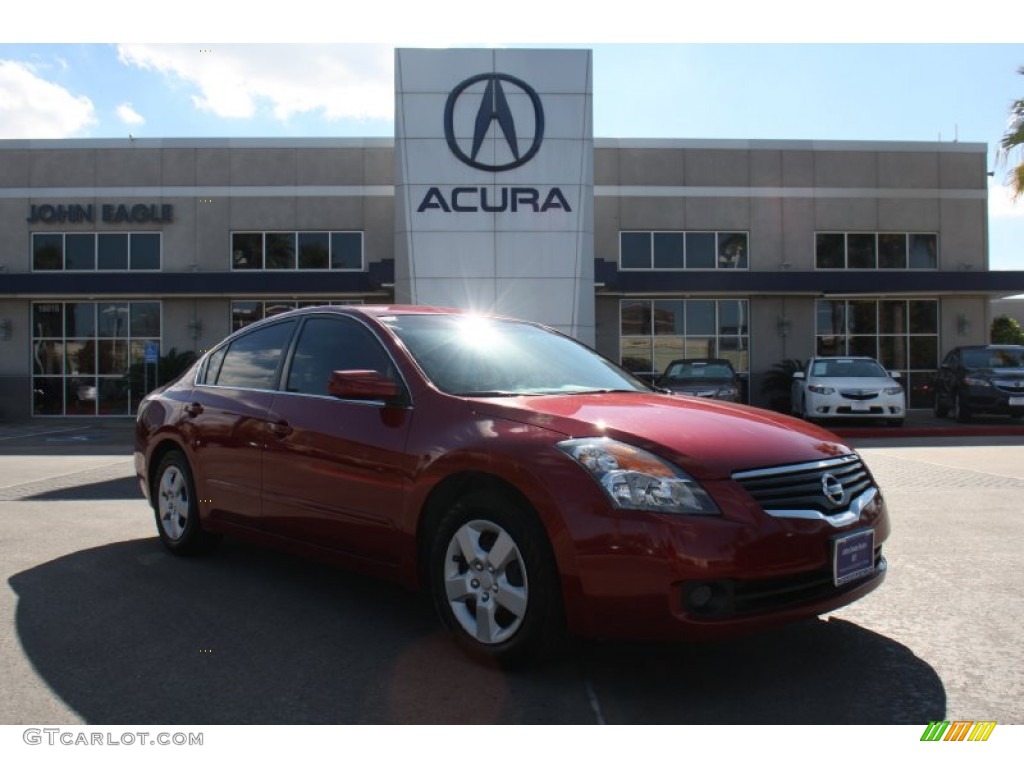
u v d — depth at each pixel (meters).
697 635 3.05
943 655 3.73
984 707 3.19
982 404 17.75
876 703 3.23
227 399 5.13
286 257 22.16
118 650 3.79
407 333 4.41
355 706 3.20
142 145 22.03
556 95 16.70
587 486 3.19
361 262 22.11
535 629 3.29
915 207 23.02
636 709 3.17
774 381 21.61
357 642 3.90
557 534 3.20
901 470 10.29
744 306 22.42
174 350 21.03
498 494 3.46
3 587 4.82
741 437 3.46
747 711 3.16
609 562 3.11
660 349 22.28
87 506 7.75
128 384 20.75
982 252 23.14
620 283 20.69
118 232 22.09
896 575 5.07
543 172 16.62
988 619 4.23
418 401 3.96
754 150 22.72
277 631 4.06
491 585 3.46
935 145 23.12
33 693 3.31
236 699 3.26
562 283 16.58
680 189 22.55
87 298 21.61
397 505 3.86
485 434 3.55
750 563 3.07
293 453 4.47
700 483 3.18
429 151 16.52
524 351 4.67
